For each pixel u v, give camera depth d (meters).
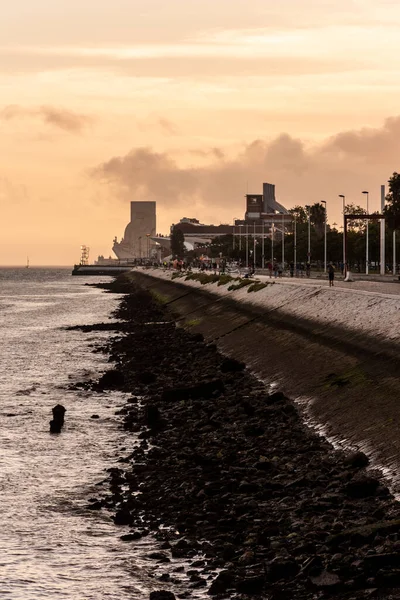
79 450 46.06
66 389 69.94
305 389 57.62
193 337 105.81
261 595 24.17
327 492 32.50
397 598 22.80
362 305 81.00
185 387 60.66
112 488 37.41
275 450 41.16
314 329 79.56
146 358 90.12
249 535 28.44
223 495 33.62
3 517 33.72
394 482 32.97
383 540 25.80
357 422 44.00
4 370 83.50
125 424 52.84
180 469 39.16
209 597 24.44
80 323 152.25
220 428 48.69
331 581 23.78
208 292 178.00
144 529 31.31
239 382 66.38
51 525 32.69
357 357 60.31
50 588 26.45
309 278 175.88
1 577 27.42
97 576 27.28
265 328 94.62
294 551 26.11
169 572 26.81
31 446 47.31
